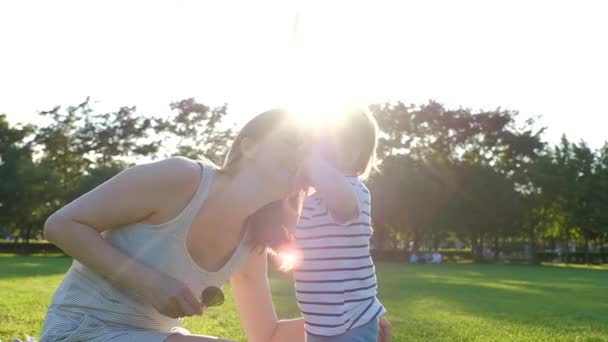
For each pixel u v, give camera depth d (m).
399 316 9.10
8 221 45.53
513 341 6.87
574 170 49.03
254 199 2.76
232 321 7.73
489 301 12.46
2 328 6.51
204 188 2.70
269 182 2.78
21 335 6.14
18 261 27.12
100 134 52.09
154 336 2.60
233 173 2.79
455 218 46.28
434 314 9.54
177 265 2.70
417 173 46.09
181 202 2.68
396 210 45.75
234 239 2.85
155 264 2.67
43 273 17.52
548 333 7.70
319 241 2.92
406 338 6.84
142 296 2.59
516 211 47.25
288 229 2.99
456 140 49.91
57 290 2.79
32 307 8.62
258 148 2.77
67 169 51.69
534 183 49.59
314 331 2.89
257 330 3.28
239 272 3.17
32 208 45.34
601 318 9.68
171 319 2.82
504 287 17.41
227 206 2.72
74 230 2.52
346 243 2.91
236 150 2.79
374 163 3.22
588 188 48.81
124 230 2.69
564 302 12.80
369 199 3.13
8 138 46.75
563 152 49.97
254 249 3.00
